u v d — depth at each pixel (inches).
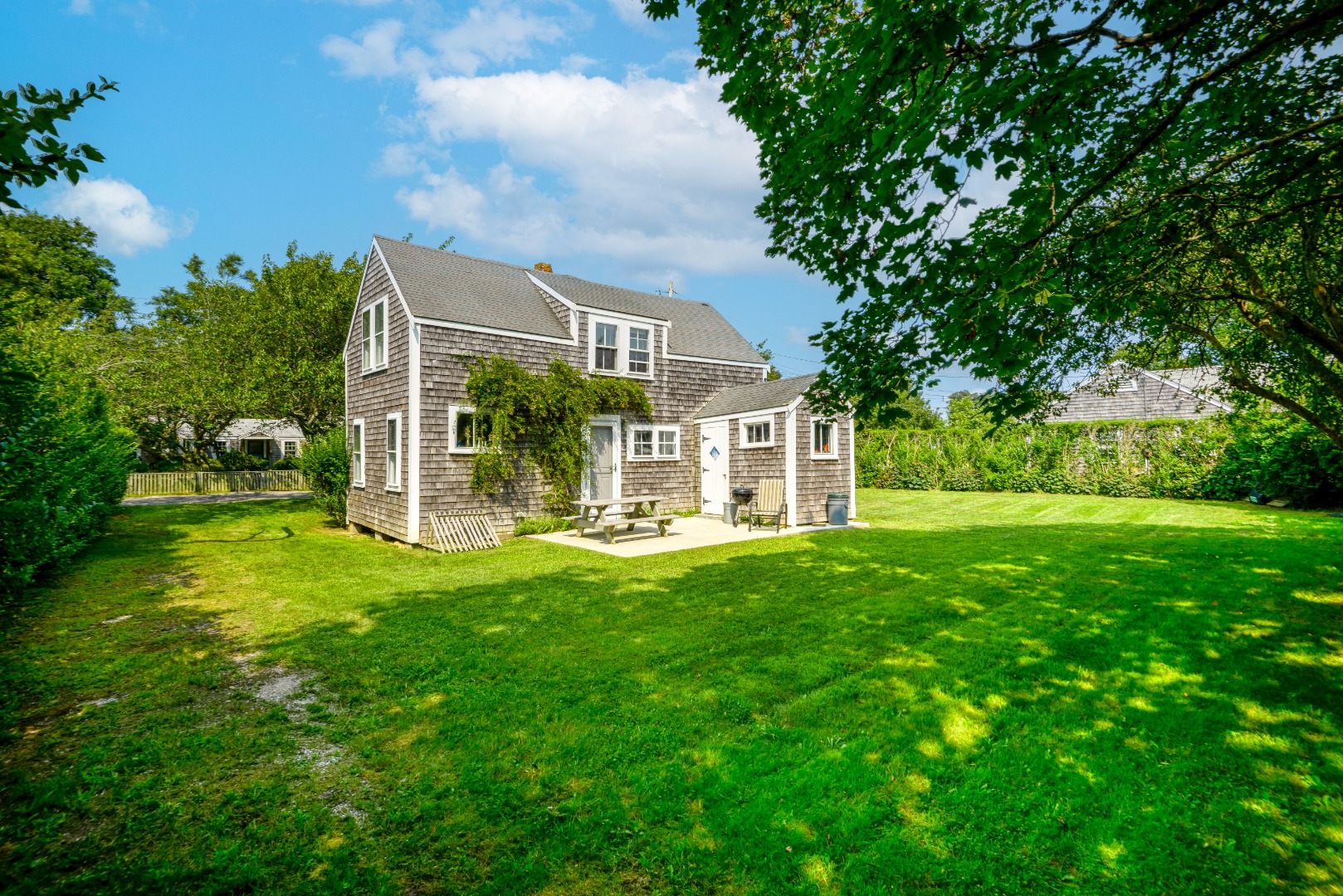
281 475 1148.5
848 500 581.9
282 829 112.4
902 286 140.7
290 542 486.0
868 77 118.9
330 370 786.2
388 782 128.9
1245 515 502.9
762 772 129.4
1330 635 204.2
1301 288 236.4
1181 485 625.9
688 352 653.3
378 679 185.5
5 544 221.1
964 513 613.3
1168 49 127.8
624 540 468.8
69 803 119.3
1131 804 117.4
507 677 186.4
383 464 515.5
